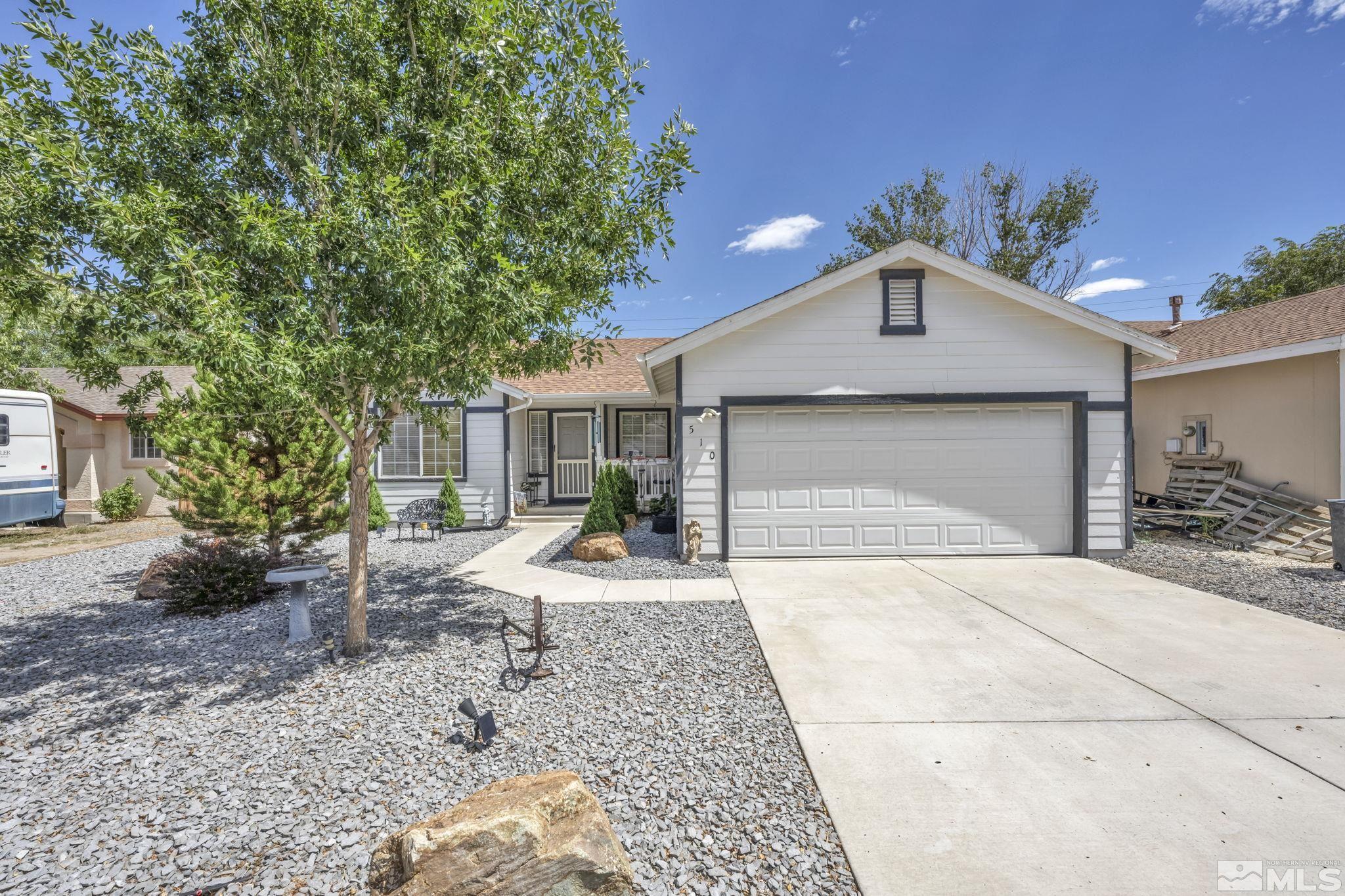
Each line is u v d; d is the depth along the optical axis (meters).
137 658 4.95
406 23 4.62
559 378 15.16
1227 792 2.87
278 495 7.38
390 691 4.20
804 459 8.65
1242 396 10.28
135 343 4.40
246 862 2.46
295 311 4.06
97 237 3.87
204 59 4.52
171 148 4.28
